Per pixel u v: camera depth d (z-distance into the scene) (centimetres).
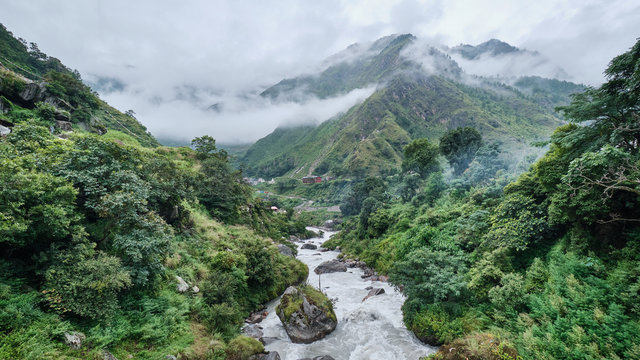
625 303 1239
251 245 2972
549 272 1725
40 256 1229
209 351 1491
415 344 1883
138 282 1504
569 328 1308
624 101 1558
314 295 2306
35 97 4450
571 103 1817
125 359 1240
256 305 2456
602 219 1612
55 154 1702
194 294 1938
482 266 2075
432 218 3522
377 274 3694
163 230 1786
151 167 2694
